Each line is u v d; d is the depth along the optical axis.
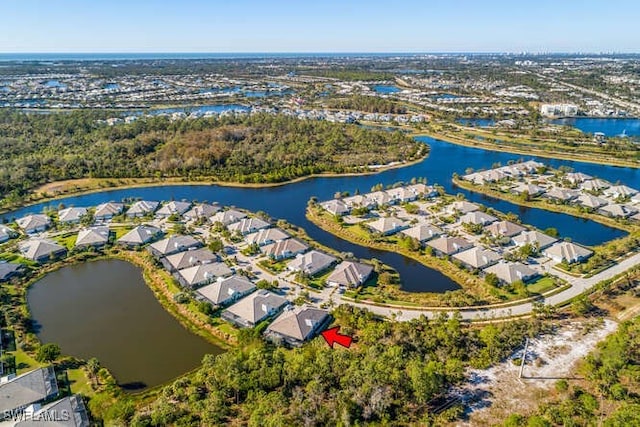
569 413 65.12
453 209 148.38
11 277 107.56
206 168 195.25
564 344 81.88
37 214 143.88
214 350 83.06
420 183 176.88
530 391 70.94
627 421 59.56
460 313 91.56
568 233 135.00
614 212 144.50
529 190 167.00
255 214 148.88
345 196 166.38
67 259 117.19
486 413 66.75
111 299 100.31
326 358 72.94
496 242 124.25
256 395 68.06
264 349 80.38
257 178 184.00
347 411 63.22
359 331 86.94
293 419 63.25
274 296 95.75
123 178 185.75
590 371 73.50
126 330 88.88
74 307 97.00
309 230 138.38
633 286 100.62
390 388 68.44
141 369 77.69
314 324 86.75
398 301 97.19
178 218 144.25
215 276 105.31
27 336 85.06
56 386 71.94
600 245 125.44
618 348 74.19
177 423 63.59
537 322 86.69
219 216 142.88
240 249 122.75
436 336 82.06
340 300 98.06
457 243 121.69
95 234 127.19
